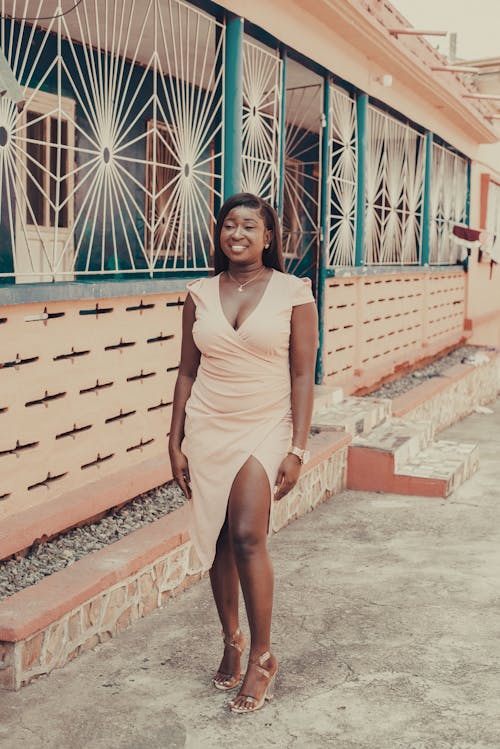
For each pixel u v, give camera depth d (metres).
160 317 5.30
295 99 9.24
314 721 3.10
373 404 7.55
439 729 3.04
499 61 12.26
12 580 3.80
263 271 3.23
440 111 11.15
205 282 3.26
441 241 12.30
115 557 3.91
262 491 3.11
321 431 6.70
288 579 4.62
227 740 2.96
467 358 11.63
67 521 4.26
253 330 3.07
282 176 6.80
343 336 8.40
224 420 3.14
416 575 4.70
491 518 5.86
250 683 3.18
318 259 7.92
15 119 4.24
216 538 3.21
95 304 4.69
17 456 4.18
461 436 9.24
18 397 4.16
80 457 4.64
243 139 6.21
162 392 5.39
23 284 4.18
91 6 6.12
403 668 3.54
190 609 4.13
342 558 4.98
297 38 6.76
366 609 4.20
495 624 4.02
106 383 4.83
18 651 3.24
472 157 13.46
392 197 9.97
